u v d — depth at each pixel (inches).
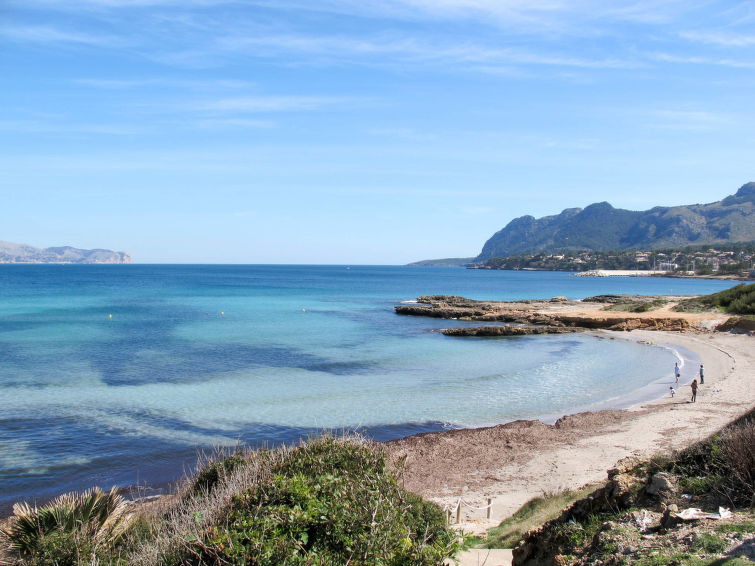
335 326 2391.7
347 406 1047.0
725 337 1985.7
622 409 1012.5
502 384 1256.8
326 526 257.6
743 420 320.8
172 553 262.4
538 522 450.3
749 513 241.8
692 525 241.4
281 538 238.4
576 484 633.0
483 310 2923.2
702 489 280.2
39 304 3267.7
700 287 6466.5
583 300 3718.0
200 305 3348.9
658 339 2033.7
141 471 714.2
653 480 300.7
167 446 808.3
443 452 777.6
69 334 1980.8
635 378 1333.7
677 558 213.6
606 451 757.3
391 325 2485.2
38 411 980.6
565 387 1229.1
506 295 4916.3
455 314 2817.4
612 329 2349.9
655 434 828.0
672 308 2650.1
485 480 671.1
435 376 1342.3
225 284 6063.0
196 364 1449.3
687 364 1513.3
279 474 309.7
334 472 335.0
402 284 6727.4
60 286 5231.3
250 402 1063.0
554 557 284.2
